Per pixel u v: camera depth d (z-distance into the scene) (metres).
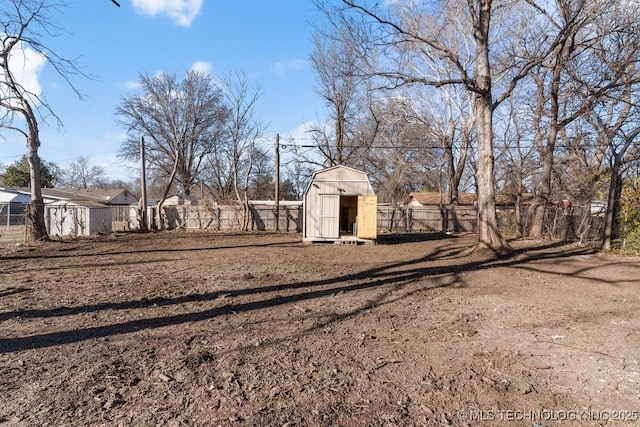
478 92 12.09
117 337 4.66
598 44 14.27
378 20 11.41
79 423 2.79
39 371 3.68
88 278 8.56
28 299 6.55
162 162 44.00
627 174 16.11
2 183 53.97
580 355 4.28
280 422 2.85
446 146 25.97
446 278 8.85
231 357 4.07
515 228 22.81
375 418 2.94
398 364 3.97
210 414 2.94
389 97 24.38
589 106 14.32
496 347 4.50
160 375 3.60
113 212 28.38
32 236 17.59
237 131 28.92
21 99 16.61
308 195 17.55
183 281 8.23
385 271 9.74
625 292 7.56
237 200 28.66
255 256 12.76
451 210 26.53
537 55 13.13
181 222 26.36
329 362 3.98
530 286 8.06
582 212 19.36
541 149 19.09
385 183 33.44
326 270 9.84
